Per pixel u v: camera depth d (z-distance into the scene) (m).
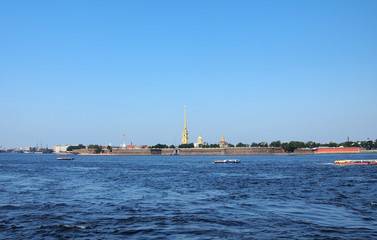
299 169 113.88
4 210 39.97
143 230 30.17
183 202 44.56
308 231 29.27
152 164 173.12
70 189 60.25
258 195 50.44
